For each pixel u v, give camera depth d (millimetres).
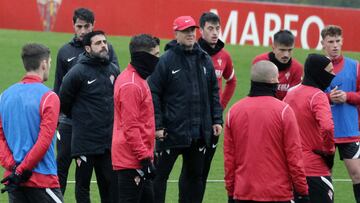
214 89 32500
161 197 31734
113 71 31203
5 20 86938
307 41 89438
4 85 66875
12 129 24438
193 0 86062
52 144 24875
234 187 25188
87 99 30609
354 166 33719
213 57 35656
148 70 27078
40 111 24188
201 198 32406
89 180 31375
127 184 27125
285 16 88688
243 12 87875
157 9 86000
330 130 27125
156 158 32312
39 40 82438
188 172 32250
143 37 27203
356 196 33906
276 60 34469
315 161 27953
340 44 33625
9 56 76062
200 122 31578
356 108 33812
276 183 24344
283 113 24281
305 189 24484
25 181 24125
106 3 85750
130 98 26531
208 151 32719
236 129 24781
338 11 89688
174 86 31344
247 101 24812
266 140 24359
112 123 30781
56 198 24875
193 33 31438
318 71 27828
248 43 88312
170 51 31609
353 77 33781
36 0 86875
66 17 87250
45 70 25016
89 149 30516
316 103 27609
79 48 34250
